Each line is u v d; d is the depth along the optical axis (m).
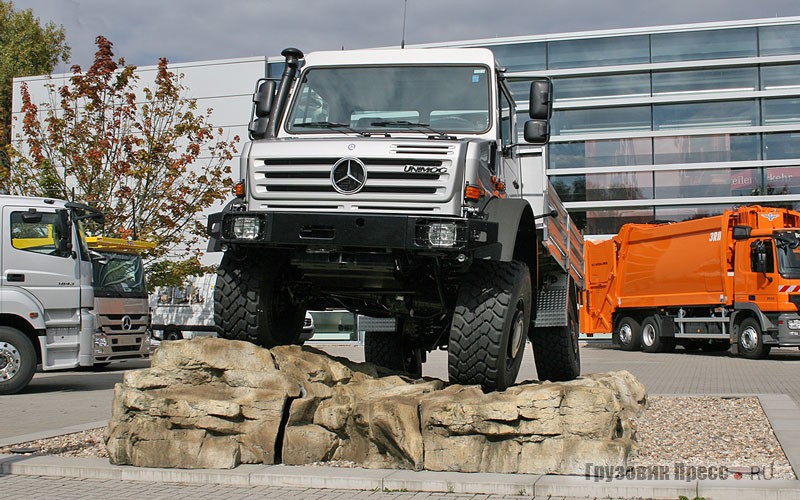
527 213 7.03
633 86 30.56
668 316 25.03
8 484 6.20
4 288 13.30
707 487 5.57
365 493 5.77
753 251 21.67
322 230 6.39
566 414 6.11
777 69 29.83
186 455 6.34
